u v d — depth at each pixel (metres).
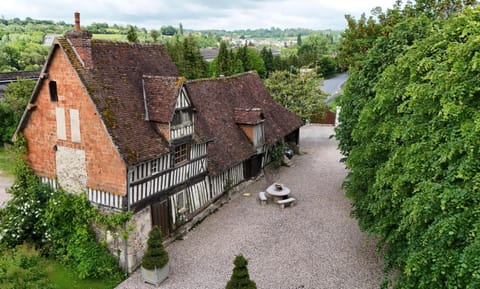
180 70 45.16
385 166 11.39
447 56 9.45
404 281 10.12
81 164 15.70
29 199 16.62
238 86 27.81
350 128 19.95
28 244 16.45
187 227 18.64
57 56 14.99
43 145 16.69
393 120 12.34
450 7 24.31
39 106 16.19
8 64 67.38
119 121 14.99
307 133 40.66
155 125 16.45
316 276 14.99
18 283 11.69
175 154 17.30
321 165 29.56
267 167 27.67
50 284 13.06
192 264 15.91
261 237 18.14
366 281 14.61
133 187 15.05
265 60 66.12
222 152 21.22
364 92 17.89
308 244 17.45
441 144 8.70
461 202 7.96
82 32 14.98
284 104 34.38
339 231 18.70
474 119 8.12
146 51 19.06
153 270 14.45
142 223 15.88
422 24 16.38
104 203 15.46
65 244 16.05
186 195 18.47
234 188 23.16
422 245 9.05
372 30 28.36
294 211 21.09
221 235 18.36
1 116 32.97
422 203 8.48
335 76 95.00
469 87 8.44
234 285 12.41
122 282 14.89
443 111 8.30
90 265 15.05
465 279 7.82
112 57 16.73
